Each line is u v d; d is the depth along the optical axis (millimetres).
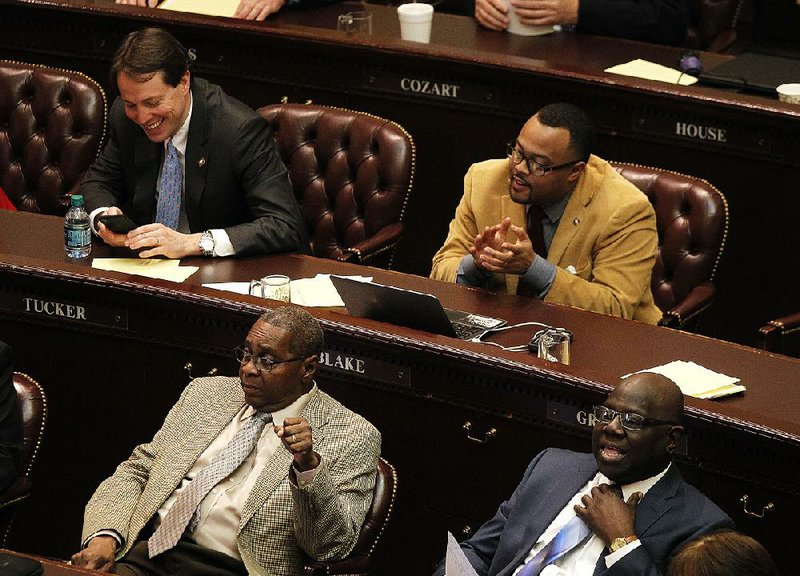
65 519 9836
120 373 9391
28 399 8367
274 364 7723
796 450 7355
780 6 16078
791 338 9703
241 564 7781
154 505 7988
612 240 9719
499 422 8289
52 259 9734
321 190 11414
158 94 9766
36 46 13859
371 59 12625
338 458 7688
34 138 12258
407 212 12984
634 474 6965
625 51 13062
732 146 11500
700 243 10375
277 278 9164
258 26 12961
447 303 9266
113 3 13633
